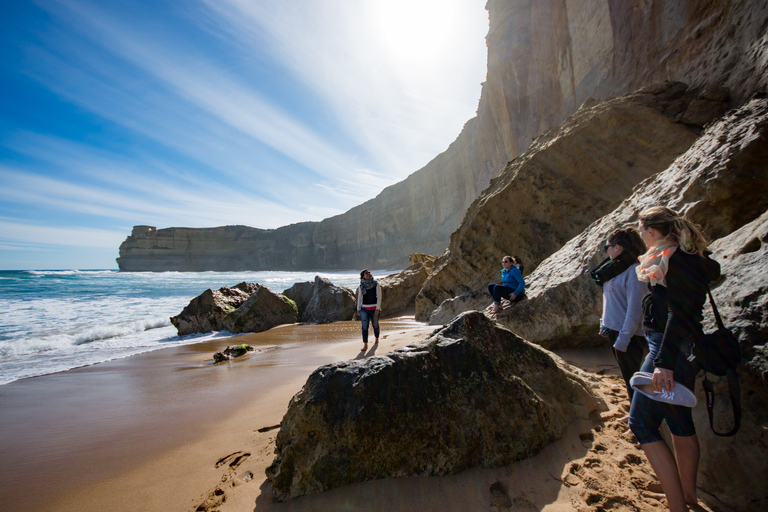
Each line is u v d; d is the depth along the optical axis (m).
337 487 2.11
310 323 11.70
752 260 2.16
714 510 1.79
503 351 2.66
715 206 3.38
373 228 81.88
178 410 3.89
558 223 8.22
